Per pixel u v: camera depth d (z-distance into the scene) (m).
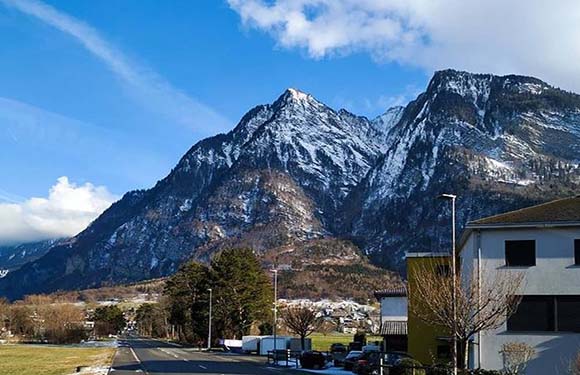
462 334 33.97
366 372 44.59
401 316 63.06
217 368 51.03
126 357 67.69
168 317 145.12
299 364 58.69
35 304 181.88
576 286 39.00
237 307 105.12
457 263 46.75
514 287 38.00
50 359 64.69
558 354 38.59
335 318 152.00
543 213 41.19
